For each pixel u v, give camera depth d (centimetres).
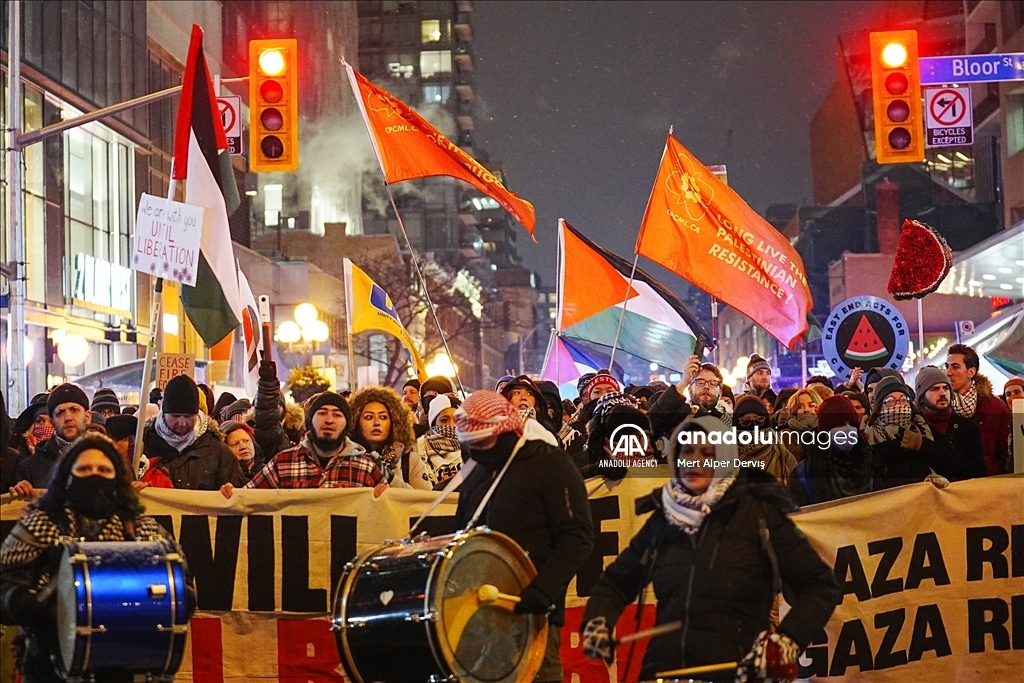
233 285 993
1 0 3603
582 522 664
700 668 536
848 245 8344
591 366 1723
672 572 562
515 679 633
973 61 1877
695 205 1197
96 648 601
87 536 646
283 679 859
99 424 1159
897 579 846
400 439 973
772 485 565
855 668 841
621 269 1384
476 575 628
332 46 10838
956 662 848
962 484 855
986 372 2045
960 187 7562
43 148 3838
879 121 1883
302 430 1234
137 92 4709
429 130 1274
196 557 861
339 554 863
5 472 938
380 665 621
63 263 3925
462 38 15538
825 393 1165
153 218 880
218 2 6331
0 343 3338
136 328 4466
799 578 552
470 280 12938
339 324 7600
